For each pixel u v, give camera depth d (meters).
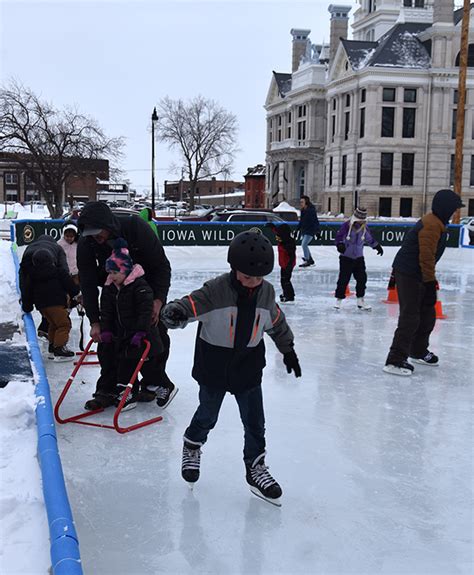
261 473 3.47
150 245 4.62
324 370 6.36
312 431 4.61
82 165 42.69
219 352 3.30
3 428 4.10
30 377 5.18
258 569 2.82
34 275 6.31
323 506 3.45
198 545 3.01
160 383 5.10
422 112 52.84
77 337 7.64
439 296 11.81
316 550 3.00
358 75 53.94
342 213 57.69
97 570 2.79
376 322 9.04
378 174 53.16
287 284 10.83
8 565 2.59
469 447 4.36
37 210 71.62
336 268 16.39
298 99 65.56
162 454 4.11
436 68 52.00
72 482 3.68
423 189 53.50
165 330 5.02
